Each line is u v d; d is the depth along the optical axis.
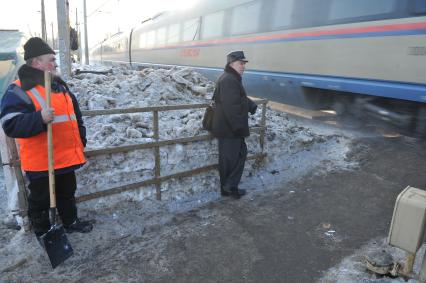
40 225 2.93
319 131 6.51
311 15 6.65
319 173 4.68
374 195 4.02
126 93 5.34
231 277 2.71
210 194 4.11
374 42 5.53
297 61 7.06
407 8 5.02
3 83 6.34
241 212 3.71
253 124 5.11
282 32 7.38
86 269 2.76
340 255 2.96
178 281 2.66
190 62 11.38
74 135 2.83
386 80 5.41
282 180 4.53
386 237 3.19
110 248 3.03
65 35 6.36
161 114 4.88
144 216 3.55
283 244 3.13
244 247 3.08
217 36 9.72
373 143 5.67
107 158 3.55
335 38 6.19
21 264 2.78
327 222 3.49
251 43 8.36
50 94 2.51
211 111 3.97
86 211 3.39
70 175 2.93
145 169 3.74
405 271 2.53
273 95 8.05
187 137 3.97
